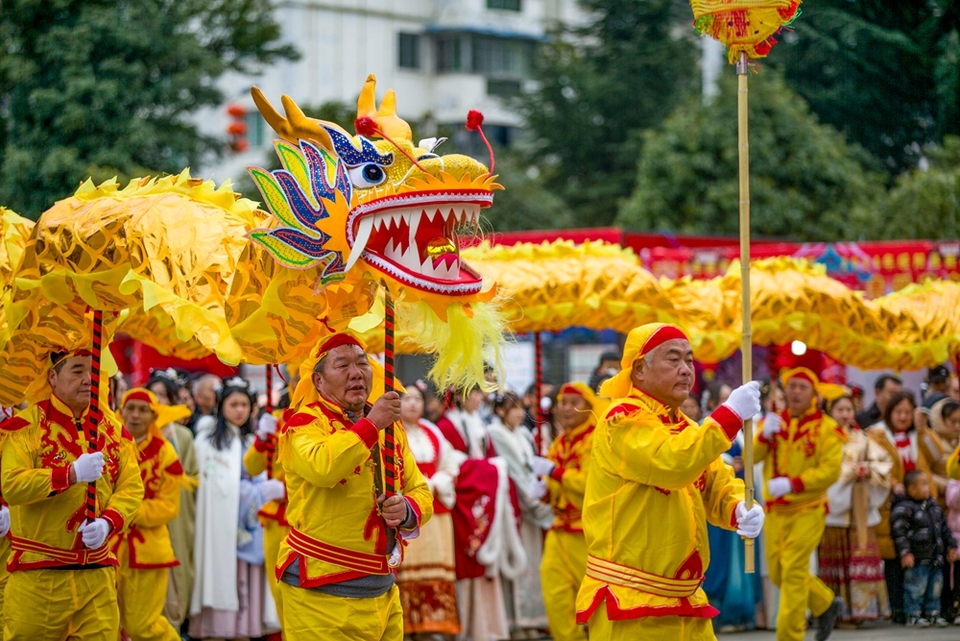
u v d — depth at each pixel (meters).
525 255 14.92
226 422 16.27
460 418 17.52
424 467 16.30
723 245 29.64
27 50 35.22
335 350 9.66
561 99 56.00
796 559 15.44
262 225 9.79
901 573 18.48
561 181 56.19
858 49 35.69
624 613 9.70
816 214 41.44
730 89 44.09
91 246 9.89
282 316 9.29
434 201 8.58
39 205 33.59
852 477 18.17
